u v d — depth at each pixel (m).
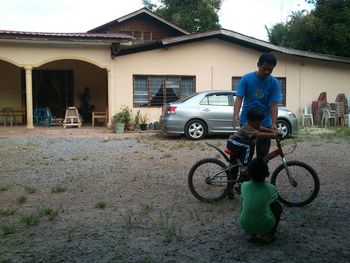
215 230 4.87
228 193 6.06
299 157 10.00
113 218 5.38
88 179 7.75
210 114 13.62
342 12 23.20
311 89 19.70
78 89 20.58
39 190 6.98
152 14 22.69
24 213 5.67
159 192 6.73
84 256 4.16
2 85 19.80
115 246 4.41
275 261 4.00
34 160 9.87
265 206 4.31
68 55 16.86
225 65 18.42
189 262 3.99
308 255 4.14
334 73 19.91
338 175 7.92
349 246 4.36
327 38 23.41
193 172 6.15
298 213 5.54
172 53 17.86
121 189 6.96
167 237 4.61
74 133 15.77
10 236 4.75
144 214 5.53
